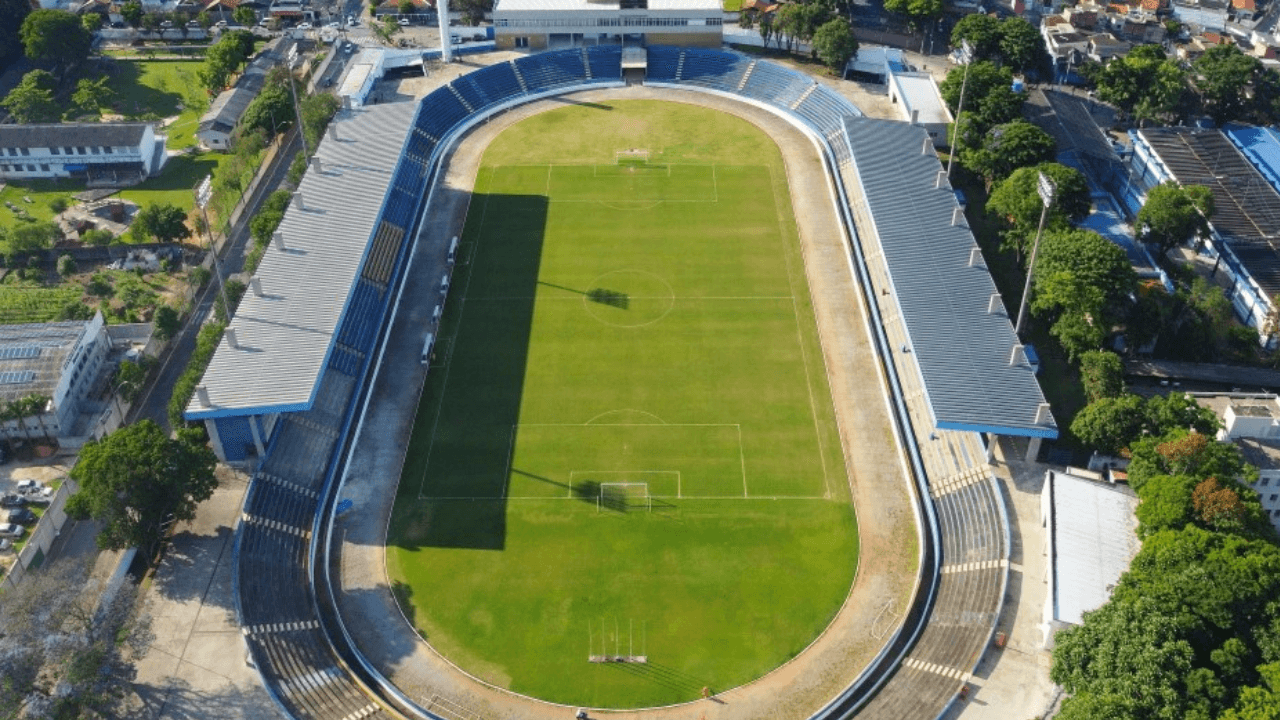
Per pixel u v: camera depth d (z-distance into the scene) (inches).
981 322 6697.8
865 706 4845.0
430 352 7047.2
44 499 6058.1
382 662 5142.7
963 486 5969.5
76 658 4571.9
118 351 7214.6
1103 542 5339.6
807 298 7598.4
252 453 6136.8
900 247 7386.8
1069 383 6776.6
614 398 6717.5
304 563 5590.6
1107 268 6815.9
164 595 5378.9
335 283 6919.3
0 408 6309.1
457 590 5502.0
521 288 7701.8
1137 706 4234.7
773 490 6067.9
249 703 4845.0
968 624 5182.1
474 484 6112.2
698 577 5561.0
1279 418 5851.4
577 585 5521.7
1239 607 4635.8
